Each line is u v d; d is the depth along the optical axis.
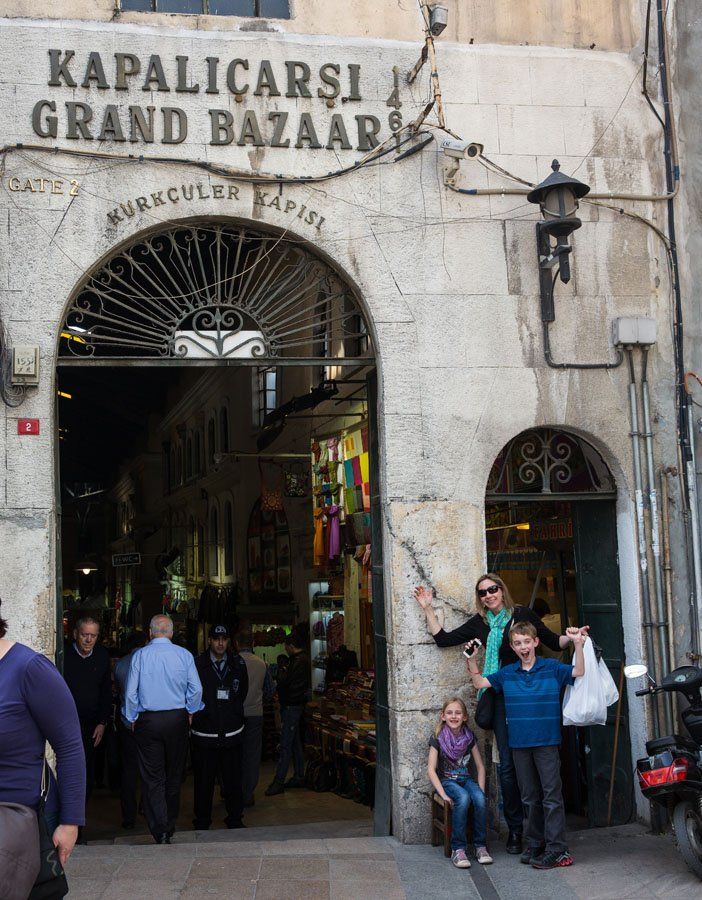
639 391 7.48
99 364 6.78
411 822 6.74
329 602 12.22
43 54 6.82
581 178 7.60
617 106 7.73
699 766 5.79
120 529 35.31
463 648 6.94
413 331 7.20
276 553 15.12
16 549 6.40
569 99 7.65
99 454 34.19
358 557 10.28
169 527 25.45
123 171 6.83
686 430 7.52
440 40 7.57
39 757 3.43
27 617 6.37
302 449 13.11
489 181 7.43
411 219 7.26
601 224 7.60
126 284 6.98
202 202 6.93
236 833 7.89
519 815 6.50
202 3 7.29
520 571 8.89
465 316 7.27
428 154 7.35
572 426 7.35
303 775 10.66
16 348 6.47
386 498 7.07
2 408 6.48
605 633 7.56
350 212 7.17
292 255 7.80
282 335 7.17
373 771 9.07
